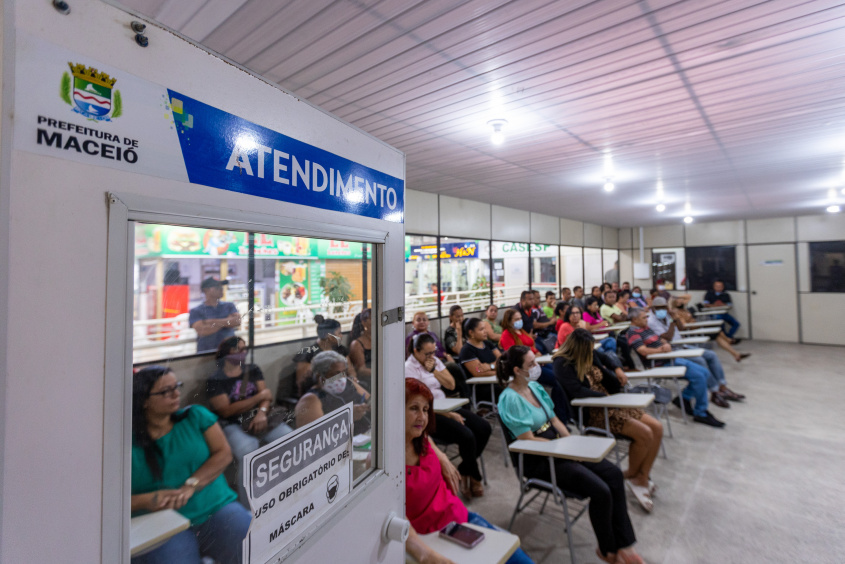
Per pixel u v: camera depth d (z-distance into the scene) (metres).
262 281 0.86
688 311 8.30
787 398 5.23
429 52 2.12
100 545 0.54
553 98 2.72
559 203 7.16
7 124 0.46
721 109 2.95
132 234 0.59
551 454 2.25
